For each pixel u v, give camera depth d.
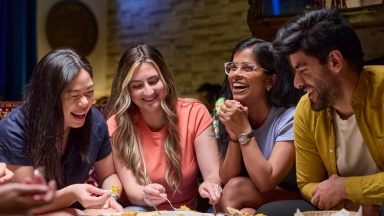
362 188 1.64
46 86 1.82
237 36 4.43
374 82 1.62
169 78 2.25
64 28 5.05
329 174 1.84
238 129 2.02
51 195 0.91
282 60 2.14
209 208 2.22
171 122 2.21
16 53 4.25
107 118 2.29
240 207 2.03
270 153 2.13
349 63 1.56
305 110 1.83
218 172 2.18
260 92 2.12
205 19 4.64
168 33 4.92
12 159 1.86
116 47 5.33
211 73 4.61
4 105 2.68
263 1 3.37
